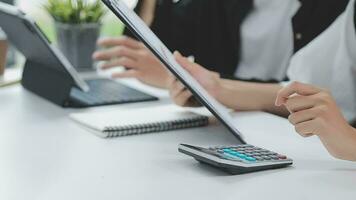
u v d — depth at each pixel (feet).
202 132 3.65
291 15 5.81
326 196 2.53
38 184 2.62
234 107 4.27
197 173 2.80
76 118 3.75
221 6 6.05
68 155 3.07
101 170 2.83
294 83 3.13
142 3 5.84
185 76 3.29
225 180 2.71
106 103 4.33
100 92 4.66
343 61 5.21
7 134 3.45
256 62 6.02
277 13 5.90
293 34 5.69
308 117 3.03
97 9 5.67
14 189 2.56
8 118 3.84
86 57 5.73
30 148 3.18
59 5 5.65
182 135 3.56
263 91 4.33
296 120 3.08
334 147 3.01
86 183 2.64
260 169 2.84
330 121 2.99
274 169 2.88
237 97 4.26
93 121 3.62
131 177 2.73
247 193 2.54
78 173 2.78
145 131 3.56
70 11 5.59
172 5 6.00
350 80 5.21
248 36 5.96
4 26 4.50
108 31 6.07
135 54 5.11
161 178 2.72
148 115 3.85
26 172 2.79
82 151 3.15
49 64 4.31
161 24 5.92
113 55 5.19
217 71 6.09
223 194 2.53
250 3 5.97
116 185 2.62
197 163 2.96
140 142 3.36
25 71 4.79
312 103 3.05
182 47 6.04
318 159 3.07
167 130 3.65
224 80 4.44
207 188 2.60
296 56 5.60
